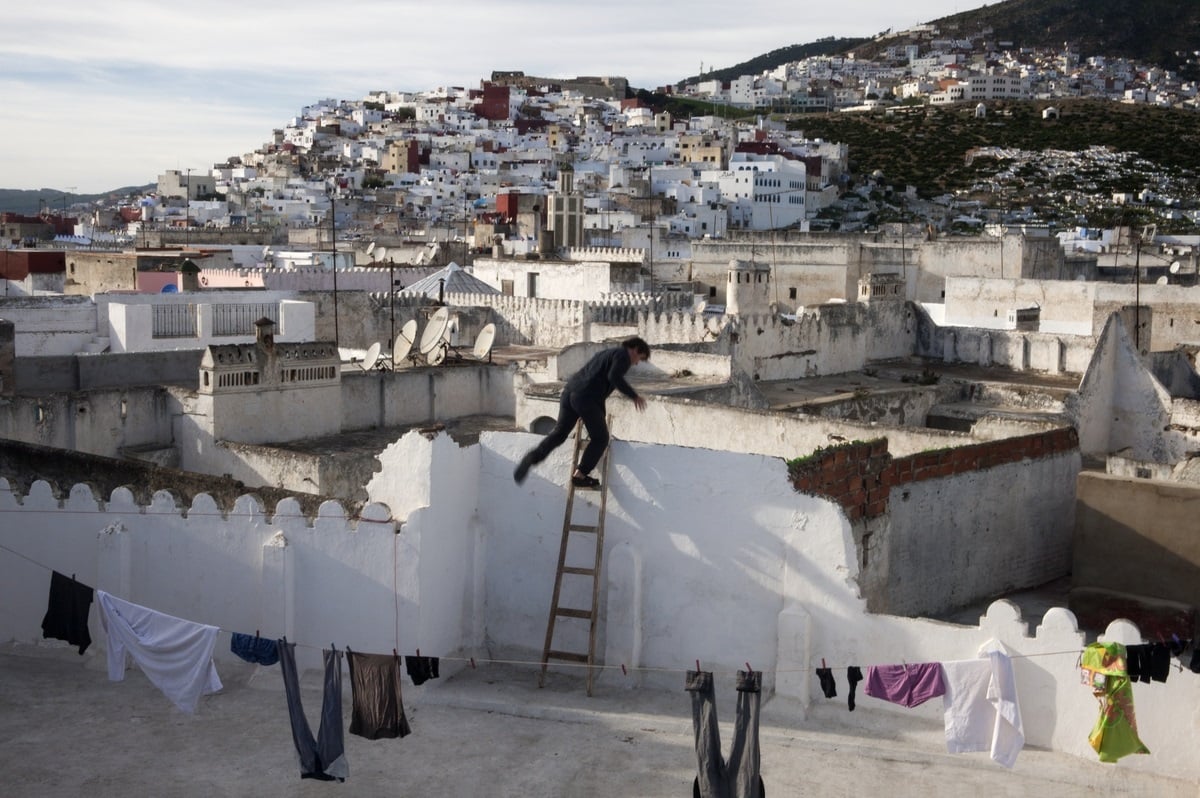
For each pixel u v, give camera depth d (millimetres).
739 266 50781
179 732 16766
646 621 18250
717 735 14219
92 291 68000
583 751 16172
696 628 17953
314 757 14891
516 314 53531
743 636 17641
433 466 18281
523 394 33594
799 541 17188
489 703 17484
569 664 18031
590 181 190000
